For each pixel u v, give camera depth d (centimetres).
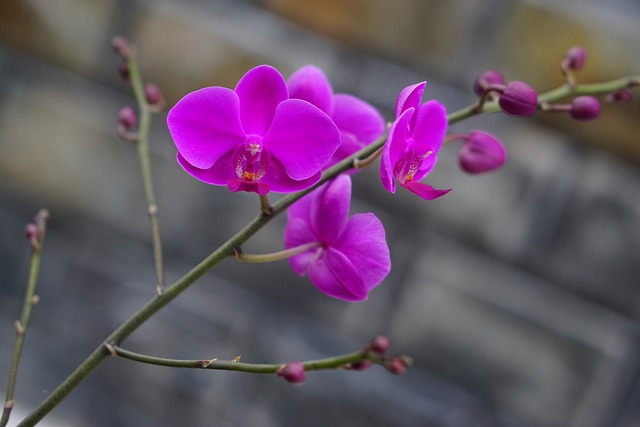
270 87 51
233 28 104
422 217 105
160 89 106
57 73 109
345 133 55
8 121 111
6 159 112
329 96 55
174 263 112
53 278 115
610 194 101
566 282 104
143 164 60
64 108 110
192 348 113
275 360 111
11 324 116
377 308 109
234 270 110
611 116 98
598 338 104
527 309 105
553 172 102
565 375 106
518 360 107
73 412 114
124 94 109
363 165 53
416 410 110
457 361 108
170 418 114
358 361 52
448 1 99
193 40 105
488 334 107
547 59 98
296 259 55
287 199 53
